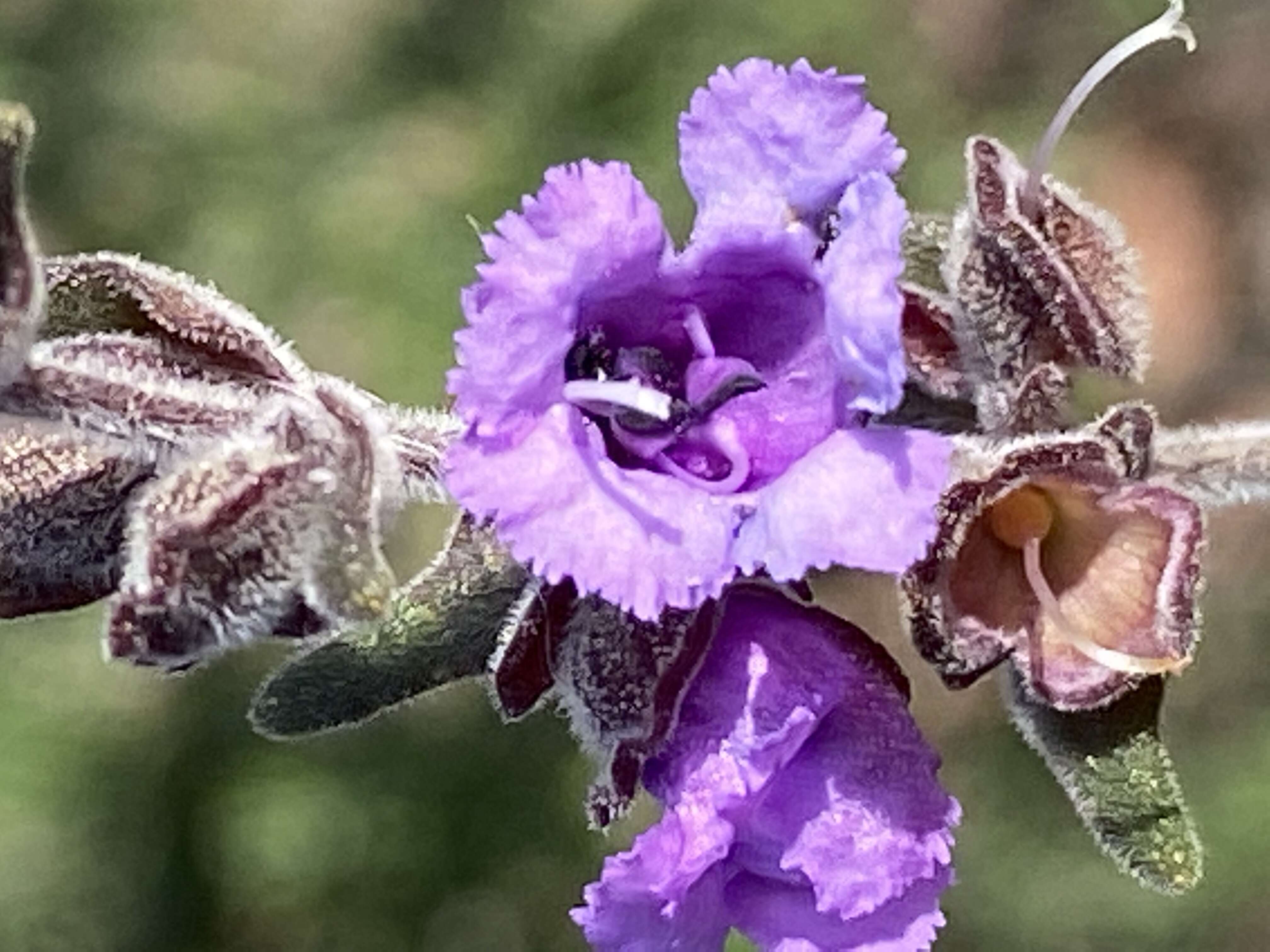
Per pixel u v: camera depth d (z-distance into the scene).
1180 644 0.06
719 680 0.05
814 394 0.05
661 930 0.05
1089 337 0.06
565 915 0.12
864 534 0.05
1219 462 0.06
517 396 0.05
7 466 0.05
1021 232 0.06
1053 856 0.12
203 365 0.06
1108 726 0.06
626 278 0.05
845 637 0.05
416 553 0.11
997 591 0.06
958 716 0.12
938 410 0.06
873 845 0.05
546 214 0.05
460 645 0.06
